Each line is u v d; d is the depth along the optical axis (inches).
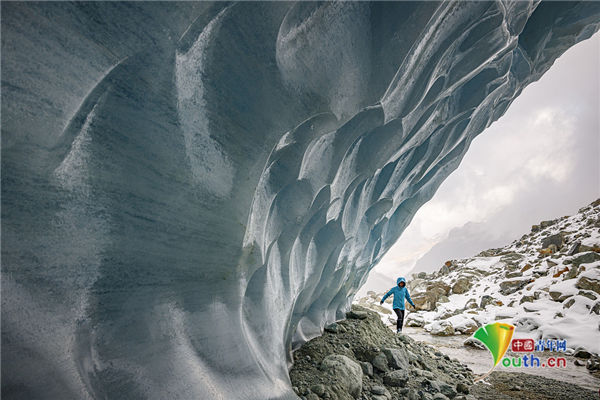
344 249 199.8
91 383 46.1
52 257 44.1
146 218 54.6
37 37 40.0
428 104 155.1
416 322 500.7
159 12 50.3
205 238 65.3
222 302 76.7
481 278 716.0
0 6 37.4
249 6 59.6
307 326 185.2
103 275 50.2
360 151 146.8
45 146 41.7
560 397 180.7
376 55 90.9
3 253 39.9
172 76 53.6
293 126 76.7
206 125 60.3
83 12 43.5
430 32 106.3
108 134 48.0
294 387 120.6
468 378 208.1
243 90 64.8
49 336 43.1
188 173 58.4
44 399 40.9
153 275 58.0
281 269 128.4
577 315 374.6
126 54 47.9
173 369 58.2
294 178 97.8
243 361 78.2
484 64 167.6
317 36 75.2
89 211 47.5
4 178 39.1
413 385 162.4
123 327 52.9
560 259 599.5
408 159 210.2
